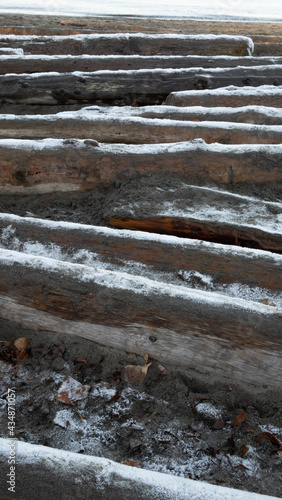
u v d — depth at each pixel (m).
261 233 3.30
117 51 7.47
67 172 4.04
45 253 3.14
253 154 4.06
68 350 2.67
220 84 6.11
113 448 2.27
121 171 4.03
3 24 8.80
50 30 8.48
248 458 2.23
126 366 2.56
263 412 2.42
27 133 4.67
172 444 2.29
